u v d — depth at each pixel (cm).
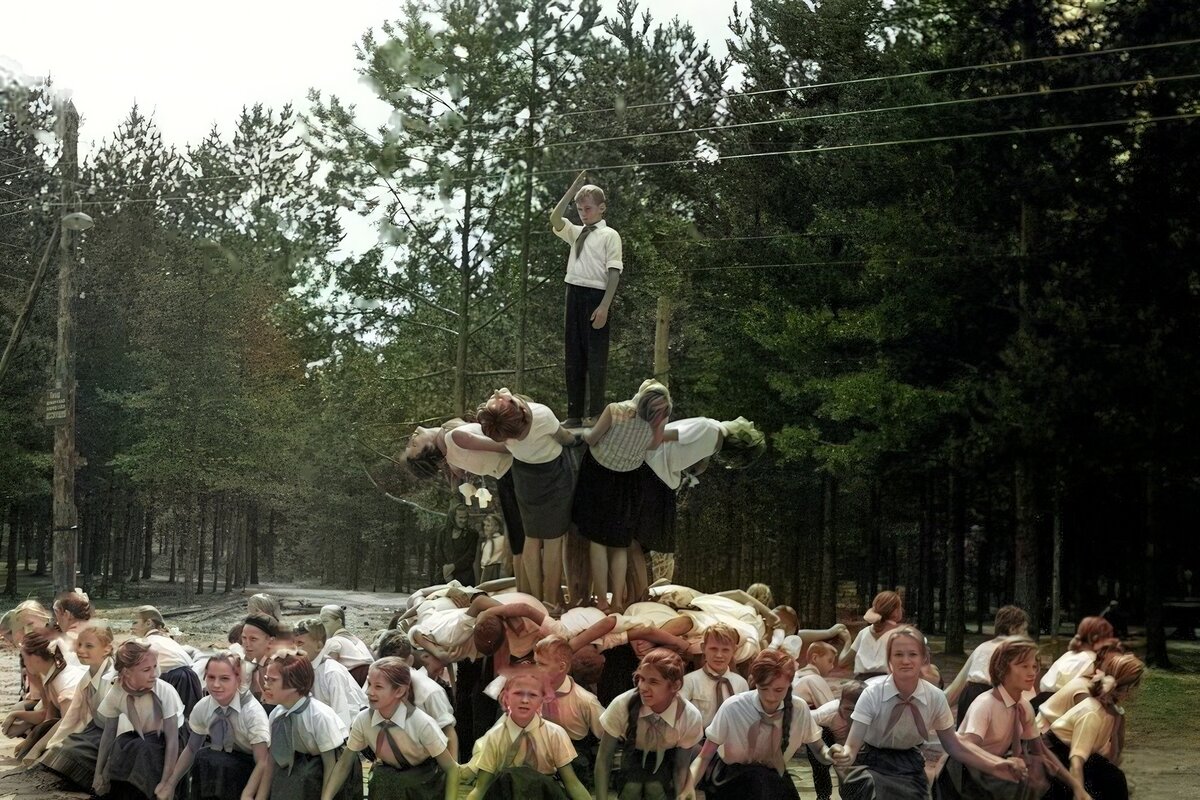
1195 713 1961
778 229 3203
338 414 3048
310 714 816
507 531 1090
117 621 3681
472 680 1065
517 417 990
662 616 1018
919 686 760
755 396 3070
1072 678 938
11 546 5150
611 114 2844
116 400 4775
